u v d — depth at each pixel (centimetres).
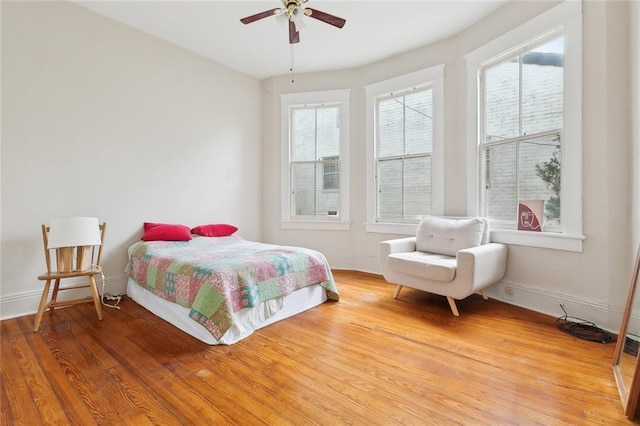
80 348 207
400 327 243
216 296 218
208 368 183
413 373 177
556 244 257
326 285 302
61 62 289
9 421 138
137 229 344
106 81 318
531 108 284
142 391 160
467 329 237
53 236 246
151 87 354
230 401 153
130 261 319
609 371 176
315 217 462
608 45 225
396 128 406
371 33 348
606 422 136
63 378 172
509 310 277
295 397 156
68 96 293
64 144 292
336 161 450
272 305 254
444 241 312
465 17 318
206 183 409
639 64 211
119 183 329
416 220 390
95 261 311
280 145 465
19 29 266
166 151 368
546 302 266
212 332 211
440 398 154
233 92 439
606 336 219
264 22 329
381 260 322
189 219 391
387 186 414
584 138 240
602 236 231
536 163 280
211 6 303
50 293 284
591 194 237
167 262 264
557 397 154
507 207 305
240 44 374
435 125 365
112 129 323
